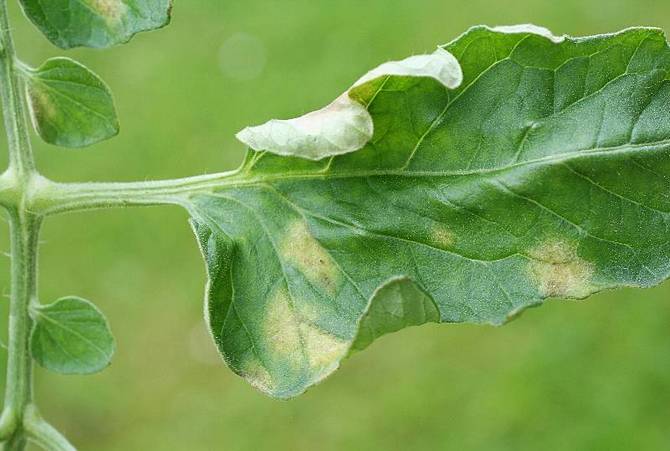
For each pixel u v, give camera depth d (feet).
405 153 0.74
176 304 1.92
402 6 2.20
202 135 2.09
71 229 2.00
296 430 1.77
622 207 0.73
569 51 0.73
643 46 0.73
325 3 2.25
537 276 0.73
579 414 1.71
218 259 0.75
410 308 0.68
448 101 0.74
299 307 0.74
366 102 0.74
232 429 1.79
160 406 1.83
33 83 0.77
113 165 2.06
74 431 1.81
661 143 0.73
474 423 1.73
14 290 0.76
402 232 0.74
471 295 0.73
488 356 1.81
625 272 0.73
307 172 0.75
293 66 2.17
